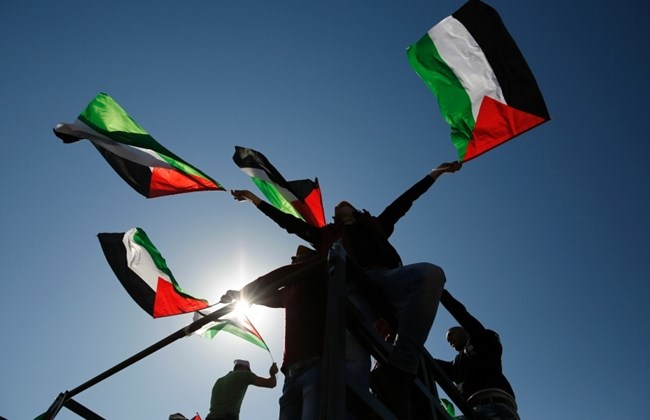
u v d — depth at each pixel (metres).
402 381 3.02
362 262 3.71
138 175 5.62
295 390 3.50
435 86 5.15
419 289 3.12
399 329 3.08
